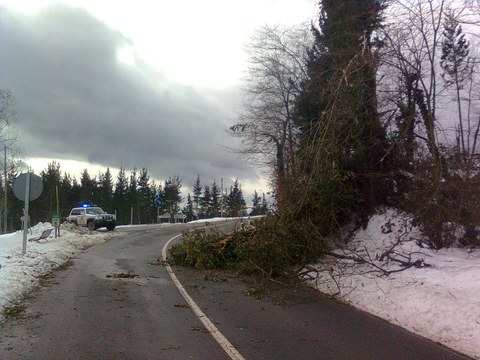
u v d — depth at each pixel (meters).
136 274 12.29
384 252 11.29
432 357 5.71
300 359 5.57
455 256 10.62
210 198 96.06
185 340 6.28
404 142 12.55
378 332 6.86
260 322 7.41
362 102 12.30
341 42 13.98
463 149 12.00
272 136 25.06
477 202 10.77
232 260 13.26
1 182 48.81
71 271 12.47
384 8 12.41
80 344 6.00
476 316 6.63
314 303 8.98
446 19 11.77
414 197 12.26
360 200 13.47
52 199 71.88
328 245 12.42
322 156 12.84
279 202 13.38
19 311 7.72
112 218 33.22
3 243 18.59
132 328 6.83
